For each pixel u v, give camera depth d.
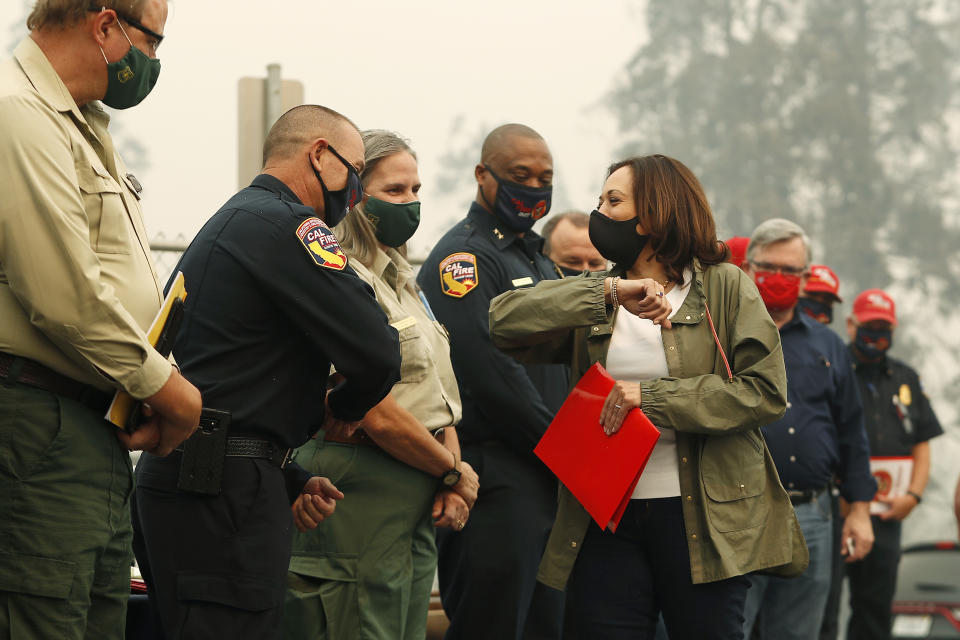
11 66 2.83
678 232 3.65
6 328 2.70
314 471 3.85
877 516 7.27
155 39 2.97
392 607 3.89
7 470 2.69
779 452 5.52
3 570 2.68
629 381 3.58
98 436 2.82
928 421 7.48
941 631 9.02
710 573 3.48
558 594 5.02
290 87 5.65
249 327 3.15
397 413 3.83
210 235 3.22
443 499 4.08
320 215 3.48
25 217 2.64
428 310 4.40
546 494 4.67
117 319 2.71
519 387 4.57
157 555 3.13
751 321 3.57
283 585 3.16
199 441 3.06
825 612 6.17
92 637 2.97
